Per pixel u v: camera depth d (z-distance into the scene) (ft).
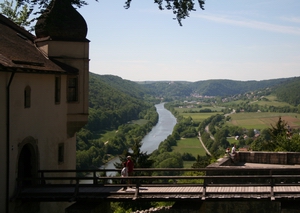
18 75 73.92
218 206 82.58
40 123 81.87
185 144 522.47
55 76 88.33
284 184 65.98
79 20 95.25
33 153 79.87
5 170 70.38
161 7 85.15
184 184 70.44
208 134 550.77
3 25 92.17
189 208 65.92
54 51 93.71
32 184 78.84
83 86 95.35
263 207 80.94
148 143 467.52
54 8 85.92
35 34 97.86
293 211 63.62
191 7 84.69
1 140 69.51
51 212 87.25
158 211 91.91
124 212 129.90
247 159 108.37
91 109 467.52
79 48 95.09
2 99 69.62
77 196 69.00
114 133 438.40
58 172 85.76
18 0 85.81
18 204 73.41
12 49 78.79
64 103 92.43
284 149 144.05
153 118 655.76
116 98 601.21
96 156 307.99
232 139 552.82
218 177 66.39
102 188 72.95
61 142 91.09
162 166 352.28
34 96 79.66
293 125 548.72
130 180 78.54
